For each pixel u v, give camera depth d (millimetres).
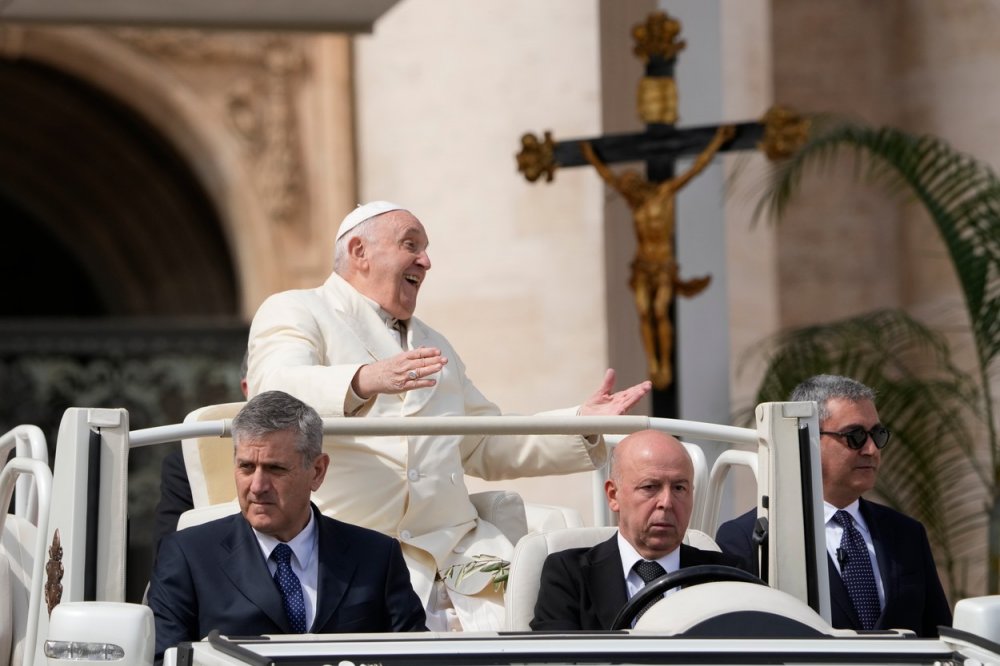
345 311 21078
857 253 50688
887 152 37375
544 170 34031
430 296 42031
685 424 17672
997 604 14555
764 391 36281
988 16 47094
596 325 40156
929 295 49125
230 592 16906
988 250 36188
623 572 17516
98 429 15555
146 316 57875
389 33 44344
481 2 42344
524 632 13992
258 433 16703
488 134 41844
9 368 54062
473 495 21875
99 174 57156
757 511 18281
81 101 55625
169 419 54781
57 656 13648
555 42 41062
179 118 51062
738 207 44344
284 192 50625
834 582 20641
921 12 48938
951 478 37344
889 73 50344
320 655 13070
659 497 17328
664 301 33906
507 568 20031
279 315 20656
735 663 13211
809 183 50750
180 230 57344
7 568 19484
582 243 40344
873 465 20875
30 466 17250
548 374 40406
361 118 48594
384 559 17594
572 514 22406
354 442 20406
